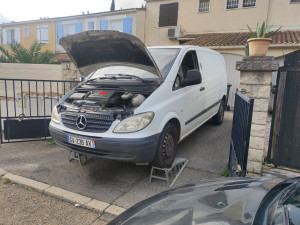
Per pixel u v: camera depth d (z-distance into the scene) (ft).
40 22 65.62
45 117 17.06
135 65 12.51
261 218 4.32
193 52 15.31
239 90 10.79
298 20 35.01
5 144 16.37
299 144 10.52
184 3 43.47
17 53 35.09
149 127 10.00
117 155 9.98
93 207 9.26
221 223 4.51
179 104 12.21
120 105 11.09
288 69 10.34
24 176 11.75
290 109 10.53
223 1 40.04
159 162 10.80
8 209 9.32
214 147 15.78
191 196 6.08
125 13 51.80
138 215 5.63
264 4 36.81
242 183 6.54
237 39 33.53
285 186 5.44
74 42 12.02
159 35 46.34
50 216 8.94
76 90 12.81
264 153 11.70
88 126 10.57
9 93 26.89
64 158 14.01
